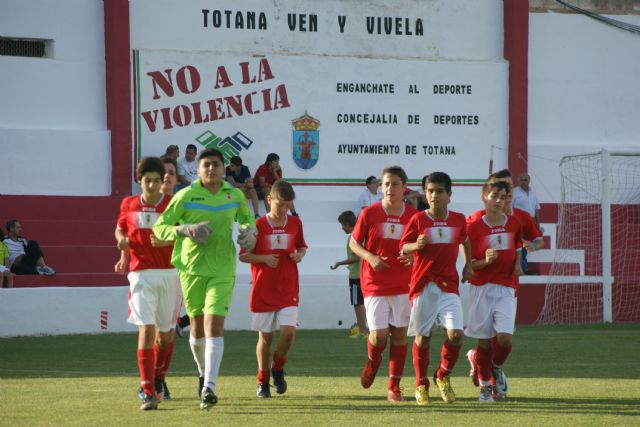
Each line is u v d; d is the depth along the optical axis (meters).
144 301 33.50
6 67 78.69
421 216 34.62
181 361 51.09
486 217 36.34
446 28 90.44
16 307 65.38
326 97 86.62
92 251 75.44
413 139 88.75
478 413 31.98
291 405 33.97
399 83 88.44
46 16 79.69
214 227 32.94
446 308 34.47
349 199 86.81
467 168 90.06
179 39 83.31
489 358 35.78
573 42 94.88
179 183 79.12
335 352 55.81
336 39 87.50
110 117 80.75
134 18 82.06
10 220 72.19
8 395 36.53
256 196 80.56
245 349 57.72
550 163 93.12
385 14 88.75
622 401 35.12
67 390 38.19
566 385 40.44
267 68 85.06
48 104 79.75
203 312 33.69
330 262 82.56
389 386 35.38
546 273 88.69
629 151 83.75
